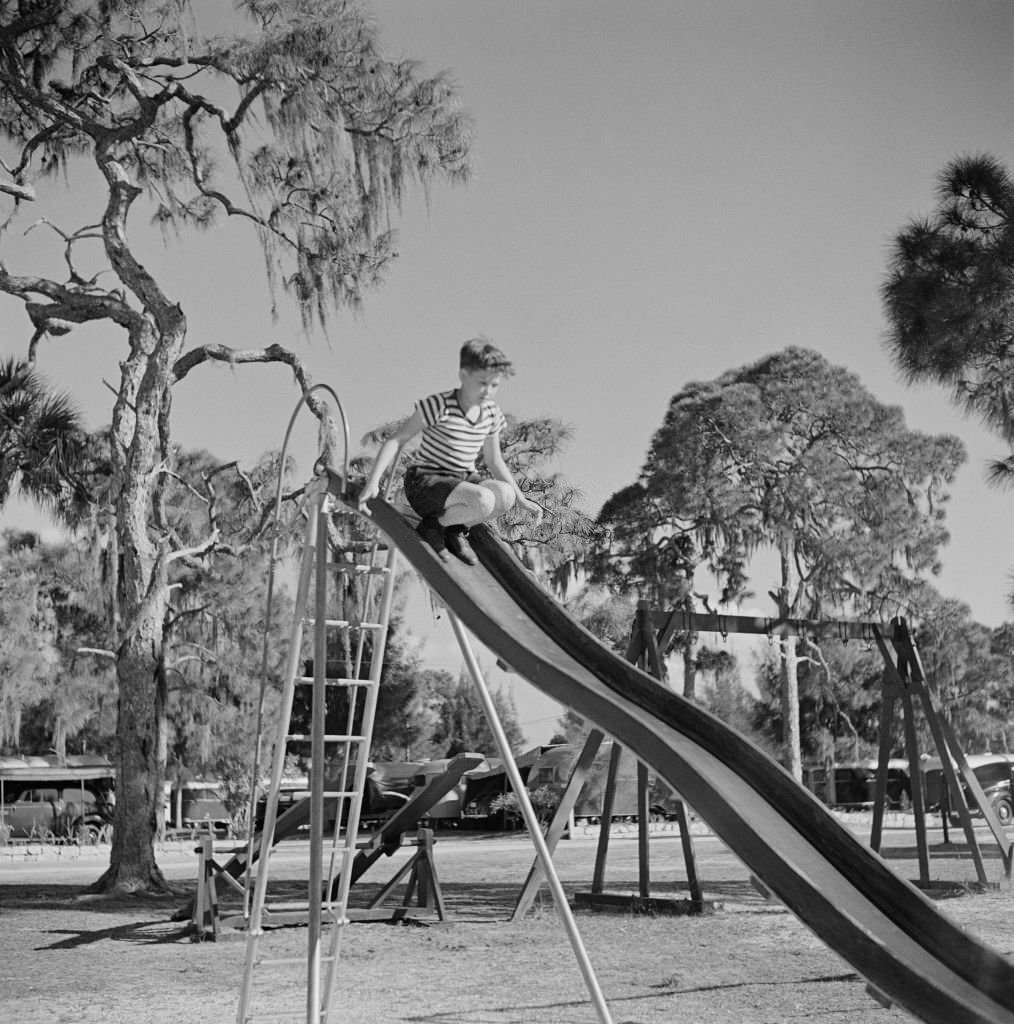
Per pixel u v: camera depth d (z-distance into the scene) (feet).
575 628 20.98
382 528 22.36
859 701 166.61
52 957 39.24
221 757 123.34
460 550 22.06
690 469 146.61
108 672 128.77
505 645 19.66
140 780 61.72
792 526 144.46
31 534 129.08
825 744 167.94
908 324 42.27
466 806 123.54
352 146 66.23
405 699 155.74
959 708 156.76
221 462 114.11
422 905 47.01
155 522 72.38
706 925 44.70
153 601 63.67
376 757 159.22
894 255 42.73
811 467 143.02
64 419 68.74
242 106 65.92
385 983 33.19
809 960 35.91
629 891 57.77
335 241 67.51
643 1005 29.12
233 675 125.70
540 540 105.09
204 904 43.27
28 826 118.21
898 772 142.20
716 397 147.23
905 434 149.69
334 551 25.11
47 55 67.26
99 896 59.16
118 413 65.16
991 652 156.04
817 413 147.43
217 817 138.00
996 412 45.65
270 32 63.93
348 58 64.39
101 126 66.28
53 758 124.67
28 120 73.15
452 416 22.13
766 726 176.65
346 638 25.86
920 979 13.96
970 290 41.37
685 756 16.72
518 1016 27.96
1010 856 55.11
